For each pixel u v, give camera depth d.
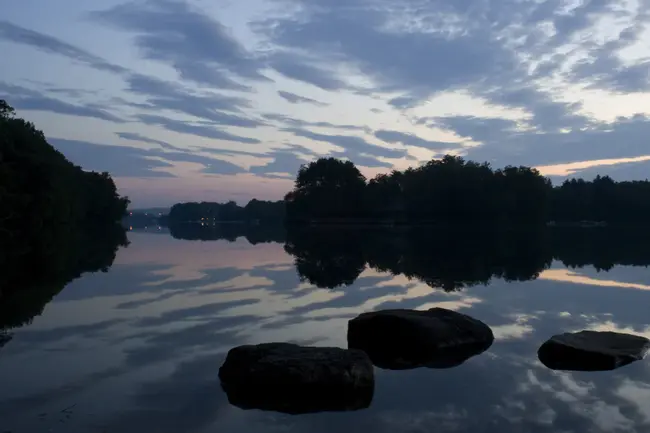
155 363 8.57
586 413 6.59
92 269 22.73
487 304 14.46
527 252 34.22
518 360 9.05
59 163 55.94
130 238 59.53
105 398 6.96
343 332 11.05
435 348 9.62
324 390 7.37
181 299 14.87
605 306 14.15
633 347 9.16
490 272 22.09
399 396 7.25
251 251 35.47
